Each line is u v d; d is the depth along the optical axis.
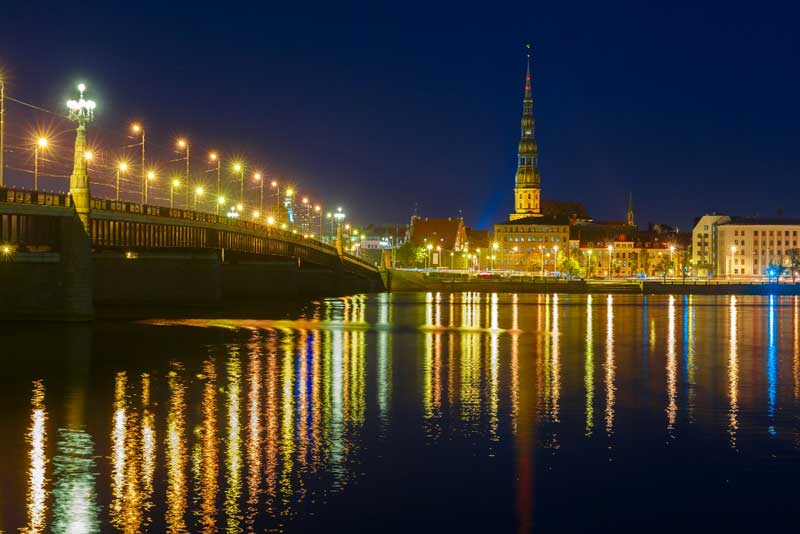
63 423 58.16
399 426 58.56
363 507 42.97
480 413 63.16
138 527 40.16
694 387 75.88
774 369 87.88
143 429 56.75
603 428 58.81
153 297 147.12
